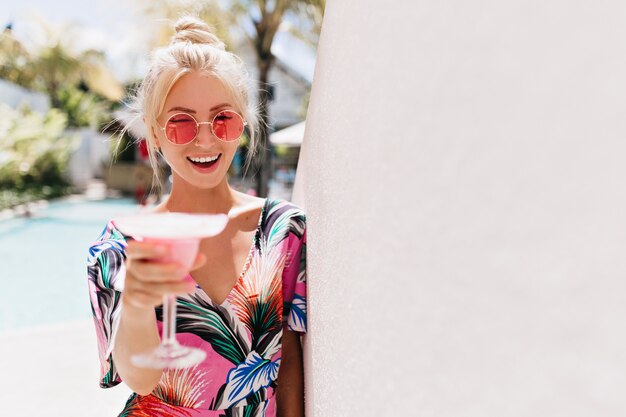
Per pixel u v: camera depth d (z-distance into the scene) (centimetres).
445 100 69
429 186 73
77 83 2717
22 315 950
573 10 45
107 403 397
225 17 1333
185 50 175
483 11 60
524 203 50
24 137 2133
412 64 81
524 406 49
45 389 417
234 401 171
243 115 192
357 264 109
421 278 74
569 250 44
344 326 120
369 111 104
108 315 165
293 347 197
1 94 2388
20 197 1977
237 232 184
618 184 40
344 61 131
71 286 1139
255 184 1342
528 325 49
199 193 188
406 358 79
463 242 62
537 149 49
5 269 1245
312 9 1400
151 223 107
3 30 2444
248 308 174
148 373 143
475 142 60
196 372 168
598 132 42
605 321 40
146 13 1303
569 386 43
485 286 57
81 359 480
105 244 173
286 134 1762
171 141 174
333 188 140
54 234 1612
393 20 91
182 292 109
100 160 2688
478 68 60
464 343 61
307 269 182
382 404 90
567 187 45
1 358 479
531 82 50
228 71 179
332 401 133
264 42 1407
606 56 42
